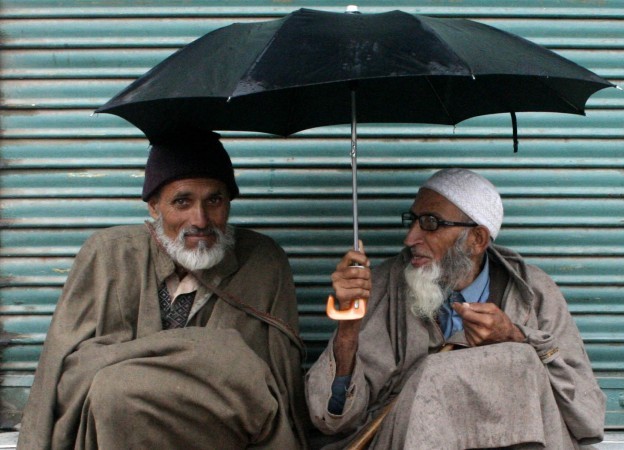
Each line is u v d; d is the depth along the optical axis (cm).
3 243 479
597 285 486
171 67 346
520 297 409
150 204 402
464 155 484
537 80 404
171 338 359
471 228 399
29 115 477
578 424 378
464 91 429
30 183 479
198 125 423
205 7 477
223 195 395
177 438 354
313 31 325
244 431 365
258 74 307
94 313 392
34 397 384
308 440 402
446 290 404
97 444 351
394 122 446
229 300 398
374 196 483
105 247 400
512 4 481
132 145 479
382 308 415
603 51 483
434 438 342
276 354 399
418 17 341
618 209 484
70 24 475
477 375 351
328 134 480
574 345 404
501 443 350
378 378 397
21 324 479
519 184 485
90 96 477
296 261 484
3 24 473
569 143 484
